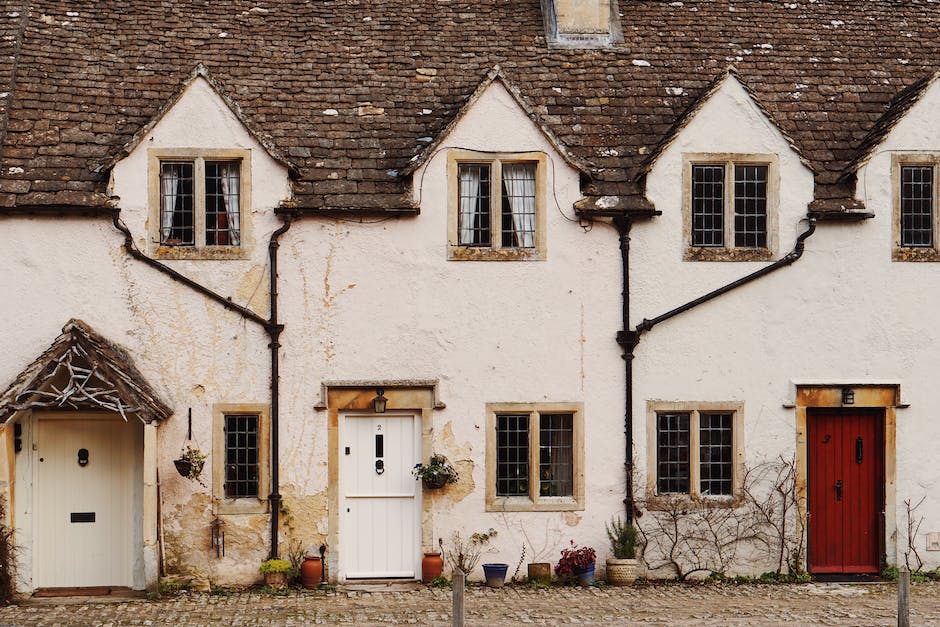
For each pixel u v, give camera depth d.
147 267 13.98
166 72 15.12
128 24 15.63
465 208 14.55
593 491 14.43
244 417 14.15
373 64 15.61
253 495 14.13
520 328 14.45
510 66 15.73
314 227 14.24
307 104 15.02
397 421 14.45
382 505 14.37
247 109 14.83
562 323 14.49
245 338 14.09
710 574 14.46
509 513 14.34
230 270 14.09
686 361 14.59
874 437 14.95
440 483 14.05
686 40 16.28
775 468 14.61
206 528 13.91
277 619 12.27
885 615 12.59
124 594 13.67
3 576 13.27
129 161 13.95
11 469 13.53
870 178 14.80
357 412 14.34
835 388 14.70
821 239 14.77
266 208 14.13
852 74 15.99
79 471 14.05
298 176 14.27
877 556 14.87
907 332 14.84
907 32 16.75
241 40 15.70
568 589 13.96
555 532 14.39
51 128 14.25
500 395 14.41
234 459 14.12
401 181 14.41
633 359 14.52
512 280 14.45
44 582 13.92
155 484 13.31
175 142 14.04
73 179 13.89
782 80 15.80
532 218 14.59
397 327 14.30
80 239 13.88
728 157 14.67
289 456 14.12
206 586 13.83
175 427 13.95
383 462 14.38
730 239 14.70
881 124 15.16
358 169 14.46
